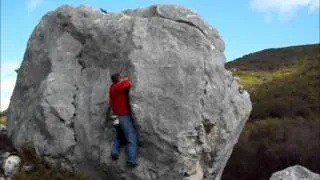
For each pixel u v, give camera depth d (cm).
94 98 1218
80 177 1202
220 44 1242
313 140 2980
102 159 1176
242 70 8425
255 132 3338
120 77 1173
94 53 1266
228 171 2669
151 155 1129
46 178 1191
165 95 1124
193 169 1143
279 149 2830
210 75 1170
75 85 1281
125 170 1149
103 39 1243
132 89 1130
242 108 1264
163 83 1132
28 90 1387
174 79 1131
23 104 1388
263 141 3017
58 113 1243
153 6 1248
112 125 1176
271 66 8412
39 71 1356
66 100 1259
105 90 1205
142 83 1130
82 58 1302
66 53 1307
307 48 9300
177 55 1150
